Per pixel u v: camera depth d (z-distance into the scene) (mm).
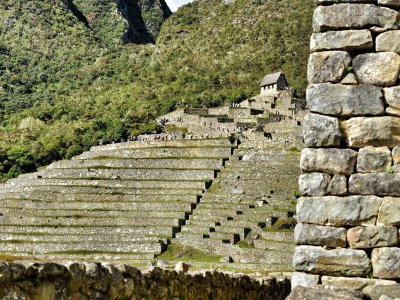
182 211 69062
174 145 89875
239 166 78688
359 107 11438
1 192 84312
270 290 21094
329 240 11273
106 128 127562
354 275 11125
